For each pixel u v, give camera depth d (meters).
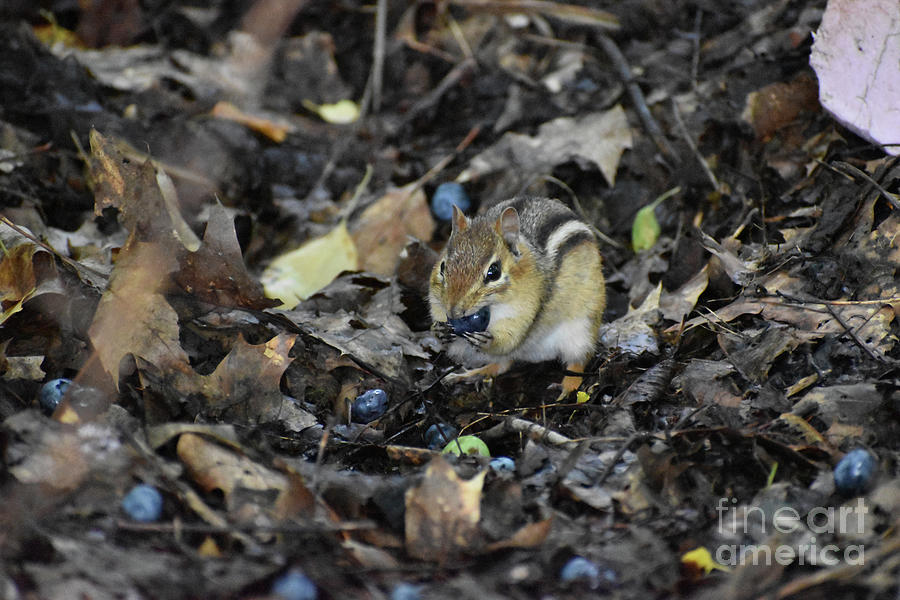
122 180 10.12
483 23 17.75
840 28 12.41
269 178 15.70
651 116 14.76
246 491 7.90
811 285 11.09
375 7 18.41
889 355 9.84
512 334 10.85
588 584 7.13
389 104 17.28
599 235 14.02
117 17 17.73
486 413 10.39
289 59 17.69
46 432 7.97
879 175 11.54
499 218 10.60
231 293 10.57
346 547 7.44
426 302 12.54
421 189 14.98
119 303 9.49
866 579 6.88
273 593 6.79
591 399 10.55
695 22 16.12
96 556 6.85
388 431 10.12
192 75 16.81
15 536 6.91
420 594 6.96
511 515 8.00
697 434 8.69
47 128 14.48
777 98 13.85
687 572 7.38
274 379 9.76
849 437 8.69
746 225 12.70
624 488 8.25
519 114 15.96
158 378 9.44
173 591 6.65
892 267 10.70
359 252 14.45
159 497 7.51
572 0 17.38
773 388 9.62
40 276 9.98
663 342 11.20
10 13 17.39
